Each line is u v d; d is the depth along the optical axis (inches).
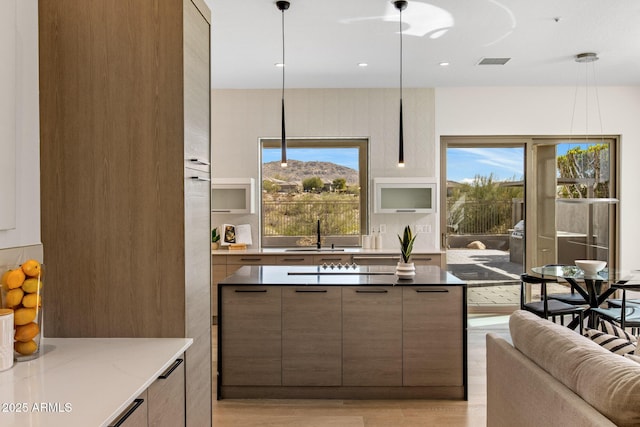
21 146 72.9
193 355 81.6
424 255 214.4
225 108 233.6
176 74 76.5
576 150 236.8
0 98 66.9
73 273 78.0
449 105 231.9
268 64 190.5
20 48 72.6
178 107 76.5
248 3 133.3
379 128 231.9
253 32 155.4
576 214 238.1
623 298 144.7
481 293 239.9
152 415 62.3
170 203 77.0
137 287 77.8
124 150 77.2
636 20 146.5
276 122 233.3
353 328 130.5
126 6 76.6
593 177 236.5
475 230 239.9
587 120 231.5
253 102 233.1
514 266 240.1
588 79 217.0
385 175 232.2
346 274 148.5
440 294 130.0
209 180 91.2
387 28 152.5
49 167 77.5
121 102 76.9
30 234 75.1
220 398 131.9
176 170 76.8
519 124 231.8
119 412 50.1
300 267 165.2
